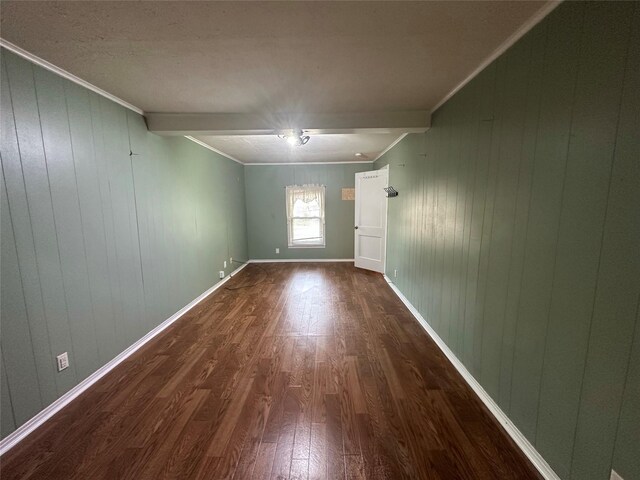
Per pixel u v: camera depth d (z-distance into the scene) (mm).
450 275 2420
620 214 991
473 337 2045
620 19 982
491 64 1792
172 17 1383
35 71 1735
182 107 2697
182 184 3602
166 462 1484
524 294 1507
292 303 3877
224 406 1893
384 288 4539
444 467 1443
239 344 2744
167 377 2221
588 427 1141
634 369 960
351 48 1691
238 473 1424
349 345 2705
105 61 1808
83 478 1405
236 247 5773
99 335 2230
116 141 2451
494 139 1770
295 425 1726
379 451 1540
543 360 1377
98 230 2232
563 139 1241
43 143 1782
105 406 1896
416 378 2186
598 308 1082
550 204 1318
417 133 3303
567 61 1212
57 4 1260
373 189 5430
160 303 3092
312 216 6547
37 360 1731
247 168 6422
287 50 1712
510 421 1635
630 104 954
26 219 1672
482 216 1911
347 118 2902
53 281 1840
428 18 1415
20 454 1533
